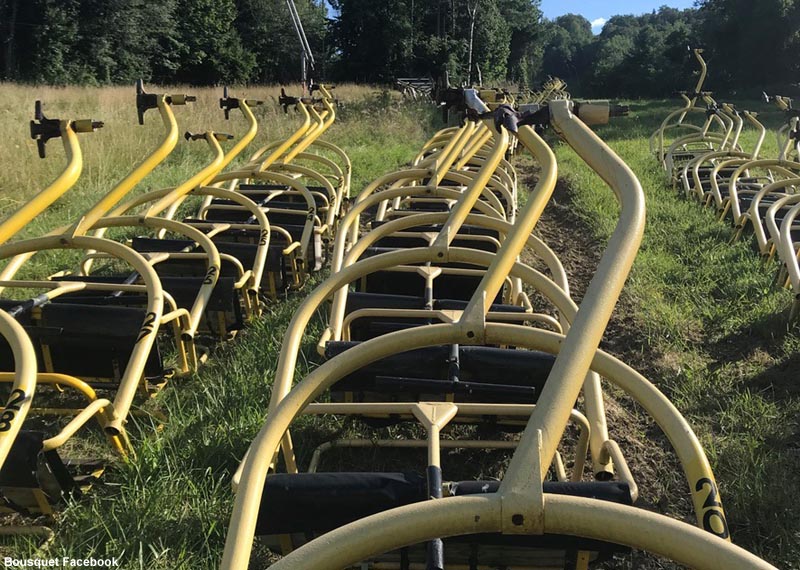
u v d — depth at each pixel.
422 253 2.94
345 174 7.61
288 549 2.17
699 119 20.33
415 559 2.16
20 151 9.12
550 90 16.73
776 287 5.43
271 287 5.33
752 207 6.36
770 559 2.72
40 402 3.79
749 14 38.41
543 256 4.31
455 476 3.28
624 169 1.73
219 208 6.26
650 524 1.20
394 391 2.67
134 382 3.23
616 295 1.46
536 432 1.27
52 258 6.12
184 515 2.83
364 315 3.37
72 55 35.56
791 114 7.87
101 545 2.69
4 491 2.62
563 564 2.15
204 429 3.38
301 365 4.10
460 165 6.27
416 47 48.62
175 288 4.36
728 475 3.18
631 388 2.10
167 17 39.69
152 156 4.33
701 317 5.12
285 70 49.88
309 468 3.04
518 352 2.91
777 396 3.99
